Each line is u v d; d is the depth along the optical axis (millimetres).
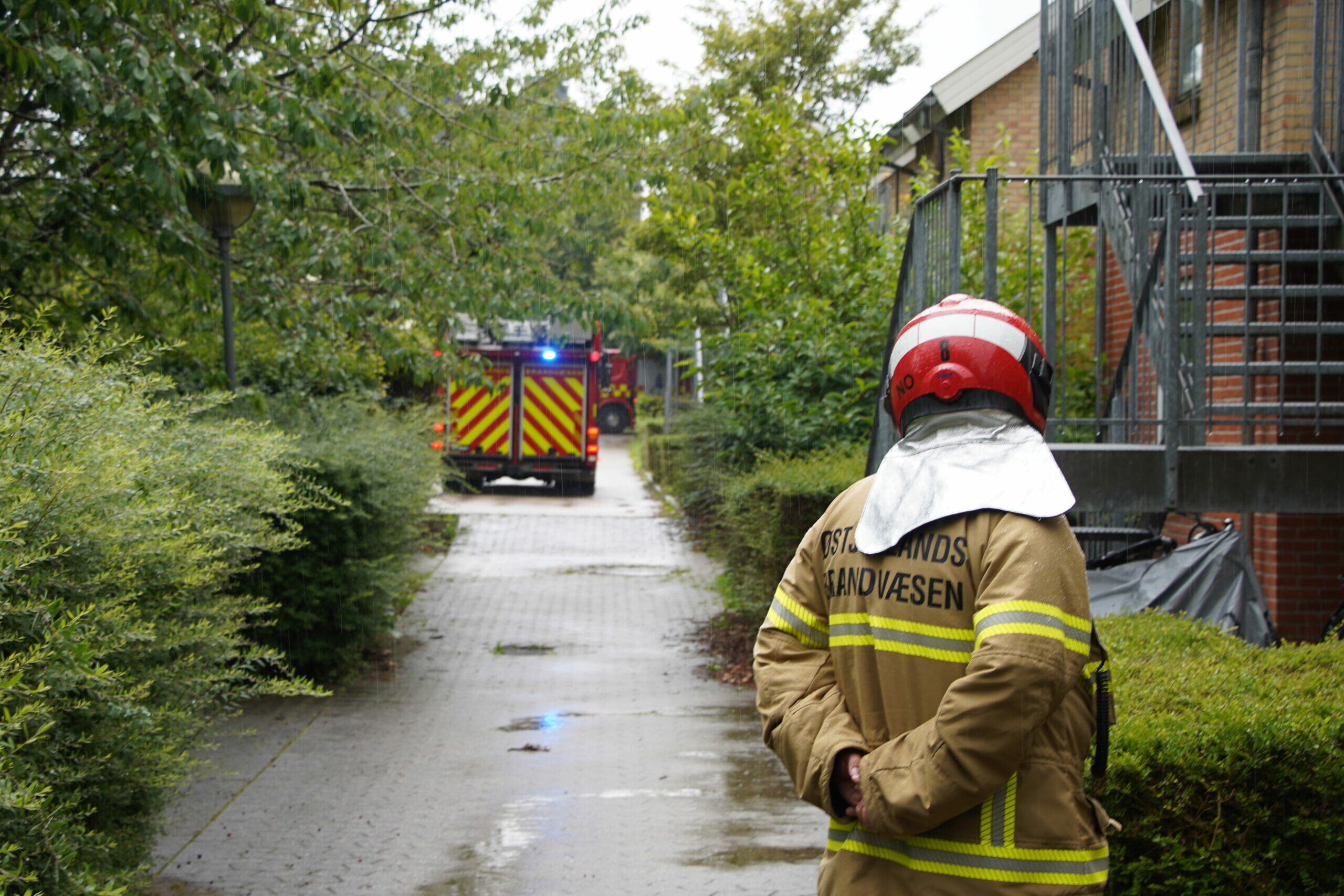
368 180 9852
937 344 2312
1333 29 7836
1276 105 8055
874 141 12492
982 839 2023
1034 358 2352
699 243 13148
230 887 4426
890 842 2113
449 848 4887
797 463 9031
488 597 12148
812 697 2291
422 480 9984
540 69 10422
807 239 12188
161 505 3402
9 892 2559
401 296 9438
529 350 22391
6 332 3488
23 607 2754
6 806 2422
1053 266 8812
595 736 6848
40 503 2895
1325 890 3057
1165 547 7172
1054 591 1984
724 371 12359
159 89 6820
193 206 8250
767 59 18656
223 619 4293
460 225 9953
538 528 17703
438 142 10656
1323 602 7754
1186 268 6797
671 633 10352
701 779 5961
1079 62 9078
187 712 3768
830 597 2318
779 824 5227
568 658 9242
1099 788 3025
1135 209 6754
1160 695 3451
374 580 8211
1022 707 1896
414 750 6516
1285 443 7707
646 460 28250
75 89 6746
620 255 17906
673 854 4824
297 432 8656
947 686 2074
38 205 8617
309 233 8984
